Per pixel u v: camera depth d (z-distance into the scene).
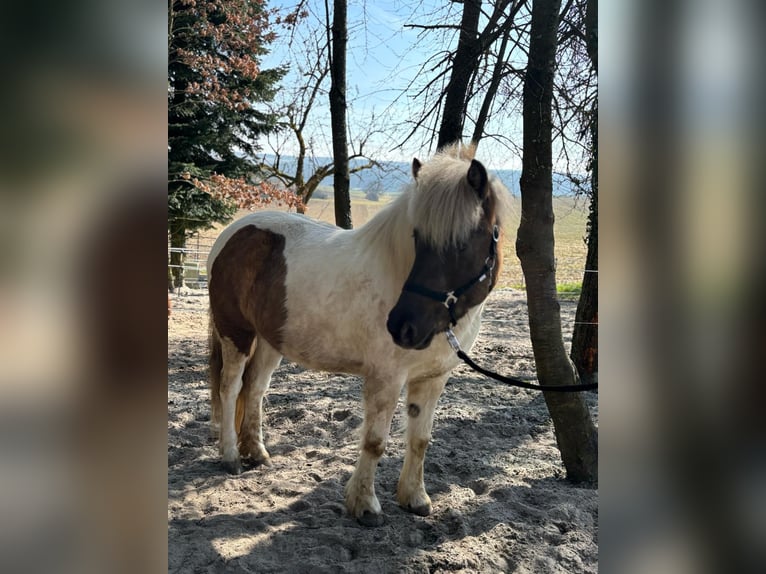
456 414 4.87
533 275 3.56
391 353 3.03
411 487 3.25
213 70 10.35
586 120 4.39
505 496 3.35
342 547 2.83
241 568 2.60
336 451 4.11
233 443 3.83
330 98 7.10
